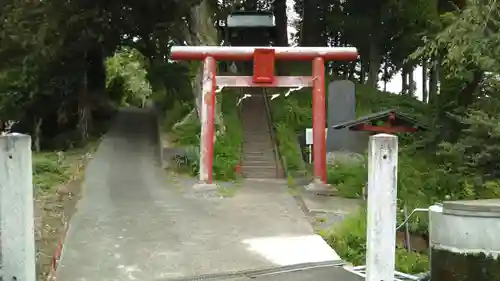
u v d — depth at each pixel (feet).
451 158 51.83
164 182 58.34
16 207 21.48
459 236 25.91
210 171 56.44
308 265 31.22
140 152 74.49
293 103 90.84
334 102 69.87
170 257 32.63
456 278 25.84
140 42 92.99
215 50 58.44
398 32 107.76
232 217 43.34
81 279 28.73
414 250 39.58
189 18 77.71
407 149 61.67
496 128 39.70
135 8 77.66
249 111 88.84
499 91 44.01
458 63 44.11
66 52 79.51
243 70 118.62
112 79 131.95
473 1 41.45
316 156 56.95
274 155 71.15
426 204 45.78
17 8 68.18
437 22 66.90
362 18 109.40
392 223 22.43
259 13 133.08
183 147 68.18
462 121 46.44
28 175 21.74
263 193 54.08
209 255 33.14
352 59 60.08
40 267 29.78
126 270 30.25
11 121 89.86
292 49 59.16
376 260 22.40
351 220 40.06
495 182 45.42
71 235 36.94
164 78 100.42
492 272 25.14
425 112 81.56
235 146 71.05
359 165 61.82
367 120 53.57
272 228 40.09
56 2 68.90
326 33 123.13
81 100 88.84
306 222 41.98
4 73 77.51
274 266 31.09
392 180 22.44
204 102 57.52
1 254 21.36
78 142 82.33
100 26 76.79
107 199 49.01
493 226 25.31
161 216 43.04
